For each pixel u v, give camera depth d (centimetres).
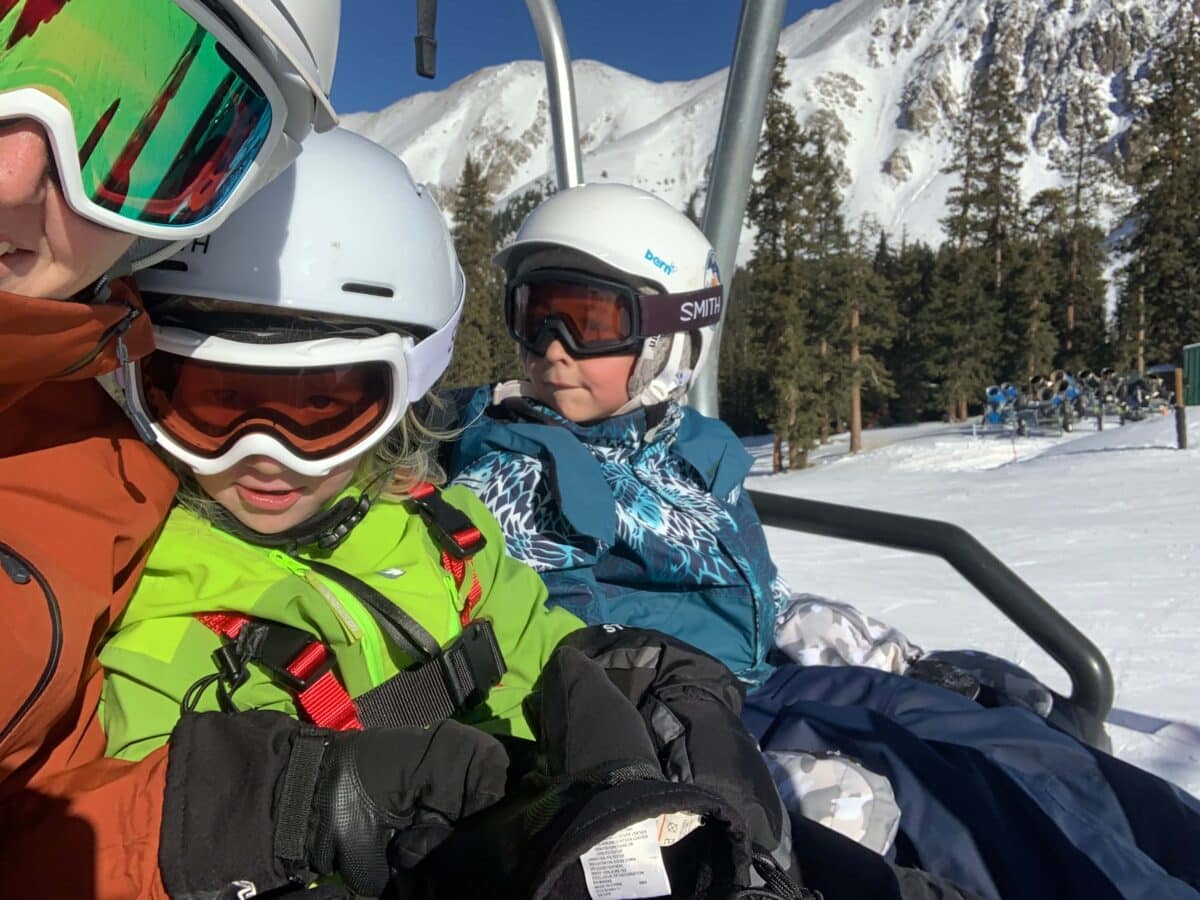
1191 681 292
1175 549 625
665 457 204
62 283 73
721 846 81
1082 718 180
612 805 76
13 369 79
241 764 89
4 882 80
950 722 165
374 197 114
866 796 139
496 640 130
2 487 87
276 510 115
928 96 16400
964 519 943
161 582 111
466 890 83
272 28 78
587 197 196
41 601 79
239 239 103
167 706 104
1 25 62
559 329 188
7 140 65
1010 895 135
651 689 125
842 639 202
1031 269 3562
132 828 83
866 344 3184
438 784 90
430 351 122
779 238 2783
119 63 67
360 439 111
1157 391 2312
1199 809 149
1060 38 16388
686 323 196
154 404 105
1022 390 2686
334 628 115
